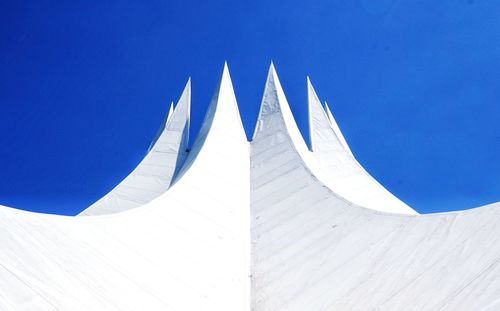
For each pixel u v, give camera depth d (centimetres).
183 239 945
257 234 1084
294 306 730
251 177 1508
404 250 753
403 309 574
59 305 504
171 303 694
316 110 2080
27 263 555
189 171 1293
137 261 775
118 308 598
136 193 1597
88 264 668
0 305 434
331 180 1688
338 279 763
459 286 550
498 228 643
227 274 865
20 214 665
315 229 1000
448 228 741
